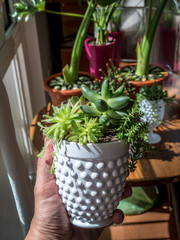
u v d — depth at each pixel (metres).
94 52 1.19
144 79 1.14
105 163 0.45
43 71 1.60
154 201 1.35
